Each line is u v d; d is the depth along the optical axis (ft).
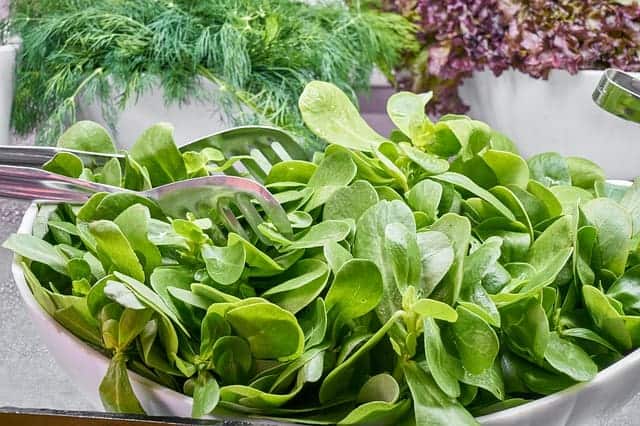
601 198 2.80
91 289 2.50
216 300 2.52
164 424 2.37
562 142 4.84
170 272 2.57
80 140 3.02
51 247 2.70
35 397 2.68
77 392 2.71
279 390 2.46
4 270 3.03
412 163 2.89
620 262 2.72
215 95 4.35
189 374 2.45
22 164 2.95
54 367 2.78
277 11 4.86
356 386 2.50
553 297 2.61
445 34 4.94
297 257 2.62
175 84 4.29
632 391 2.59
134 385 2.49
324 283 2.54
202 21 4.69
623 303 2.67
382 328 2.43
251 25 4.73
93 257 2.67
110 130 4.51
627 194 2.94
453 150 2.92
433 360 2.40
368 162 2.89
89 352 2.55
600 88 3.10
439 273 2.50
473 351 2.45
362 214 2.68
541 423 2.48
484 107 5.23
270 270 2.60
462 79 5.20
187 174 2.89
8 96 4.66
